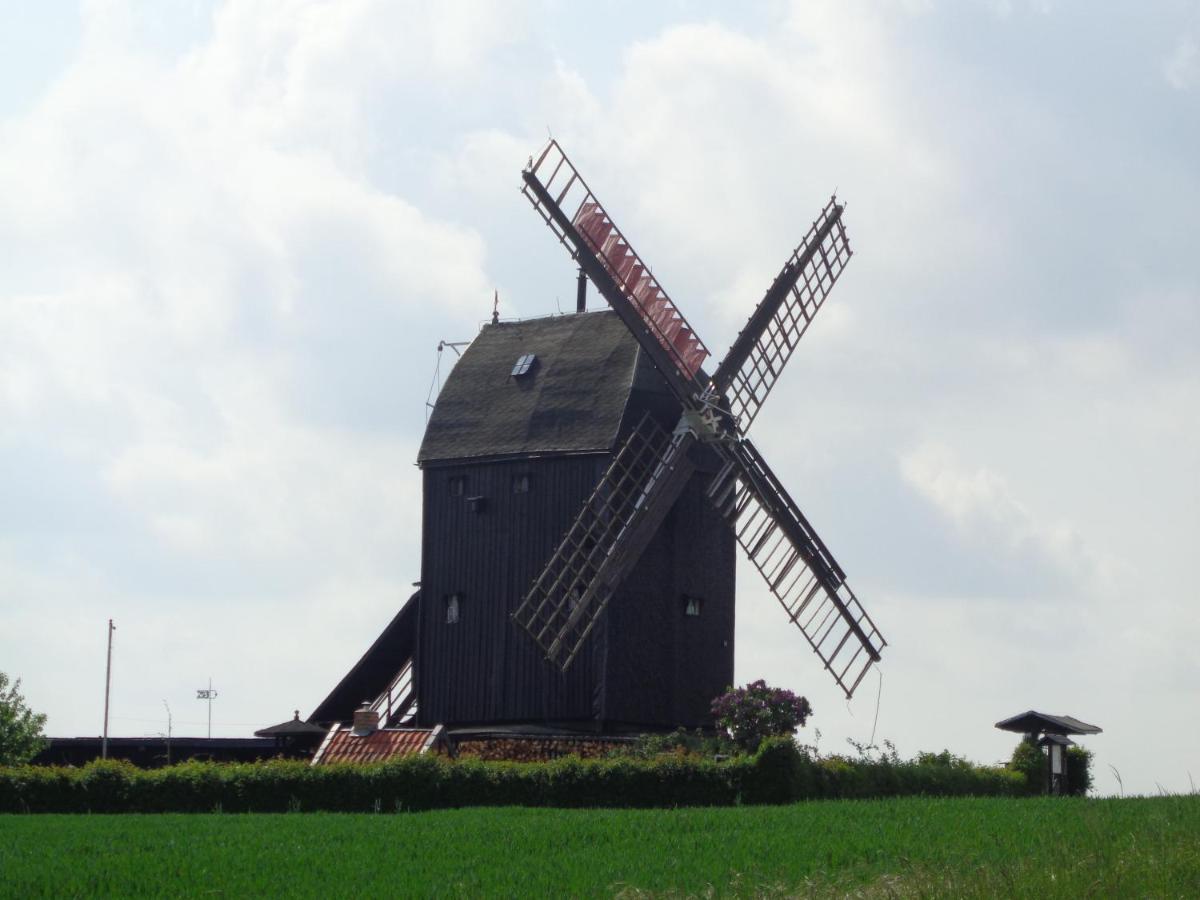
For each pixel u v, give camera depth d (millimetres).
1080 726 54906
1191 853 25391
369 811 44125
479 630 56312
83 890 27547
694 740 49281
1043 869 25000
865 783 47281
